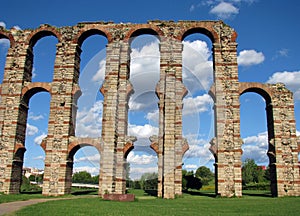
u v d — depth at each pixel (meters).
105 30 45.06
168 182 37.44
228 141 40.56
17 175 42.62
